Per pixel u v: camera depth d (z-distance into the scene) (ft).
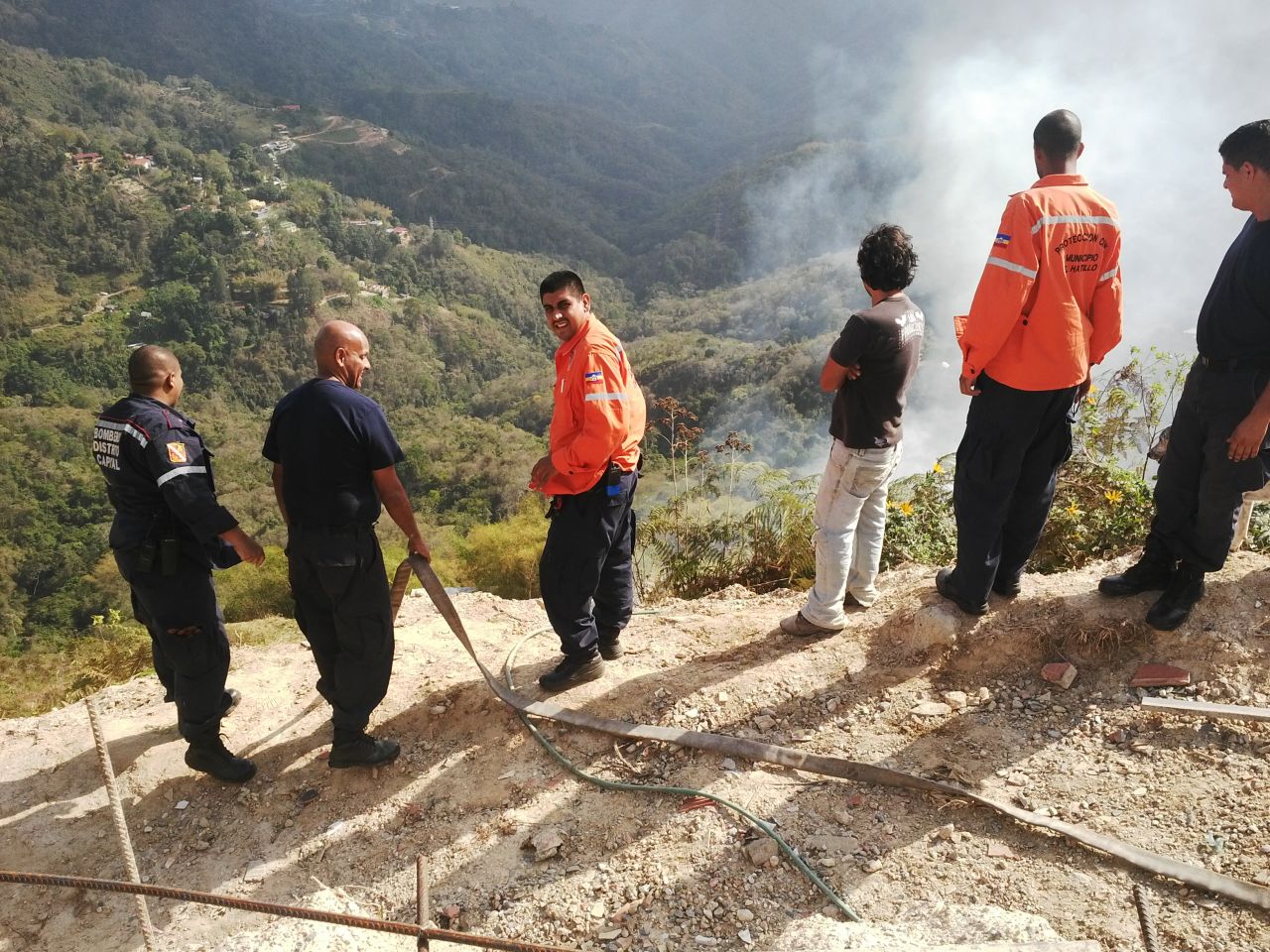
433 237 640.17
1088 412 17.44
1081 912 7.88
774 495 20.26
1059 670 11.02
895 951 6.33
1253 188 8.82
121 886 6.06
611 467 10.96
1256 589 11.12
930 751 10.30
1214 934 7.42
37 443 295.28
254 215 590.14
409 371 462.19
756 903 8.57
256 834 10.43
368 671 10.69
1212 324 9.53
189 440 9.97
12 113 651.66
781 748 10.37
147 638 21.99
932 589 12.80
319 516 10.07
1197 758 9.46
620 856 9.37
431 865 9.67
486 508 235.61
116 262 540.93
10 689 21.70
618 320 646.74
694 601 16.30
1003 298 9.85
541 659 13.32
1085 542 15.46
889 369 11.03
